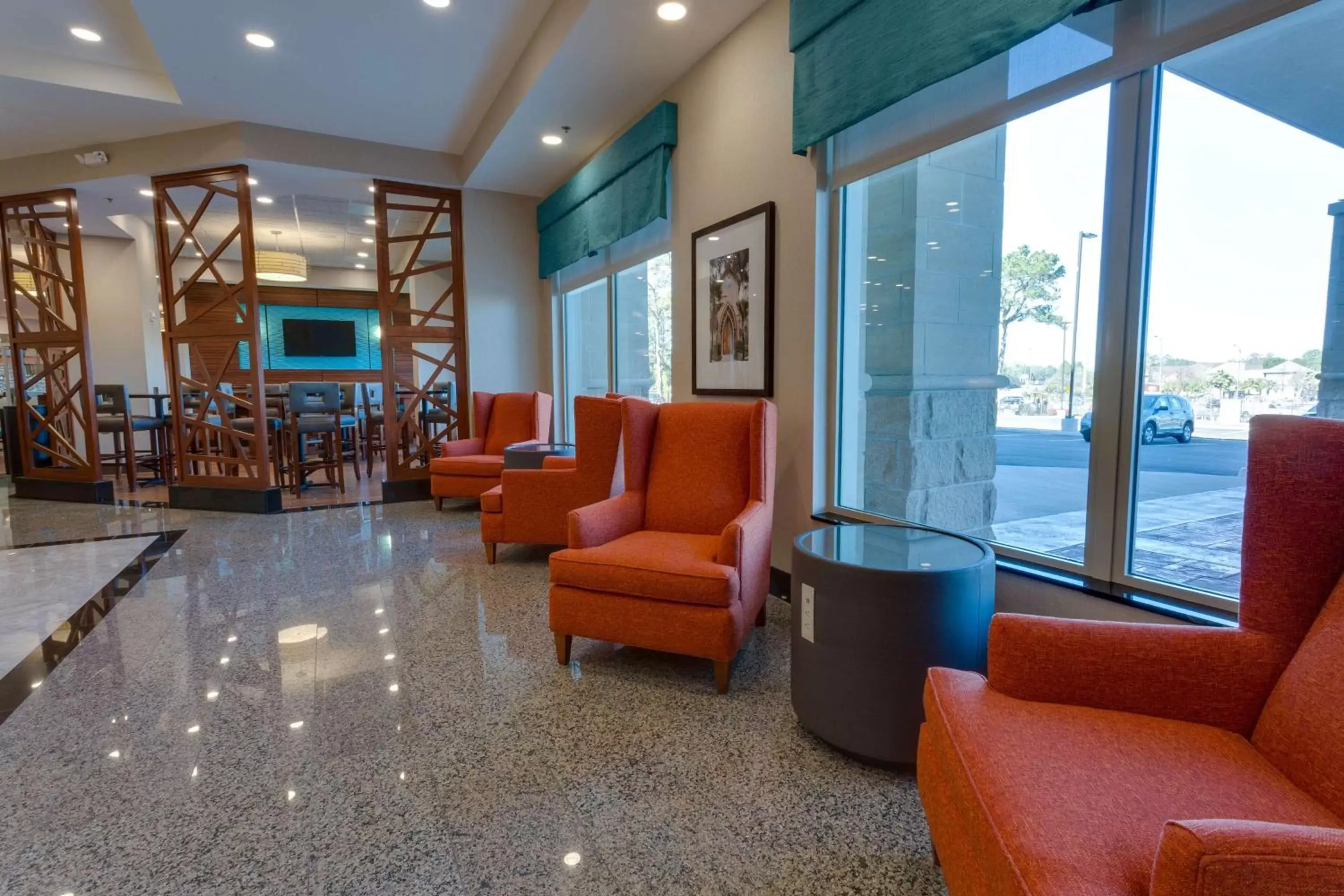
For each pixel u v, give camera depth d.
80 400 6.48
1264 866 0.61
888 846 1.44
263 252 7.21
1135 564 1.83
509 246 6.12
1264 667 1.09
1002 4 1.83
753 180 3.15
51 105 4.48
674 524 2.72
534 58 3.74
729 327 3.38
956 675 1.29
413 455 5.90
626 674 2.29
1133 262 1.76
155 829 1.50
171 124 4.89
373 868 1.37
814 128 2.60
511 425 5.57
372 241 8.32
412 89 4.41
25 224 6.05
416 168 5.56
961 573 1.62
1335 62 1.40
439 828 1.50
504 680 2.25
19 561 3.79
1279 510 1.11
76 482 5.74
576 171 5.37
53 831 1.49
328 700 2.11
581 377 6.06
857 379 2.85
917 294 2.53
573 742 1.86
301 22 3.54
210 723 1.97
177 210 5.30
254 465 5.29
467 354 6.02
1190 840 0.64
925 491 2.54
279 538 4.33
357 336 10.54
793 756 1.78
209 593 3.19
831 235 2.83
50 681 2.25
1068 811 0.88
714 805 1.58
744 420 2.70
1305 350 1.47
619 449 3.46
